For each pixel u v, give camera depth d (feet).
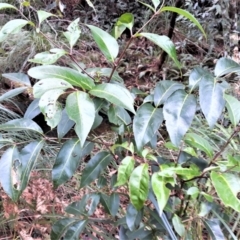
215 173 2.50
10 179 2.61
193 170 2.67
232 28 8.39
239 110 2.69
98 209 4.92
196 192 2.91
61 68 2.43
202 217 3.27
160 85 2.77
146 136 2.56
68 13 11.72
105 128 5.92
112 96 2.31
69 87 2.29
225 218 3.51
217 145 6.24
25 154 2.70
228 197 2.34
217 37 10.43
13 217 5.11
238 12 8.87
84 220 3.34
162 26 11.22
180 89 2.48
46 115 2.23
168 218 3.27
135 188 2.56
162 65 9.81
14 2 10.18
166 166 2.71
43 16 2.72
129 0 12.26
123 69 9.62
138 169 2.59
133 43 10.62
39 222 5.12
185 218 3.39
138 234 3.21
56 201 5.51
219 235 3.08
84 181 3.06
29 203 5.36
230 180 2.44
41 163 6.02
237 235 4.36
